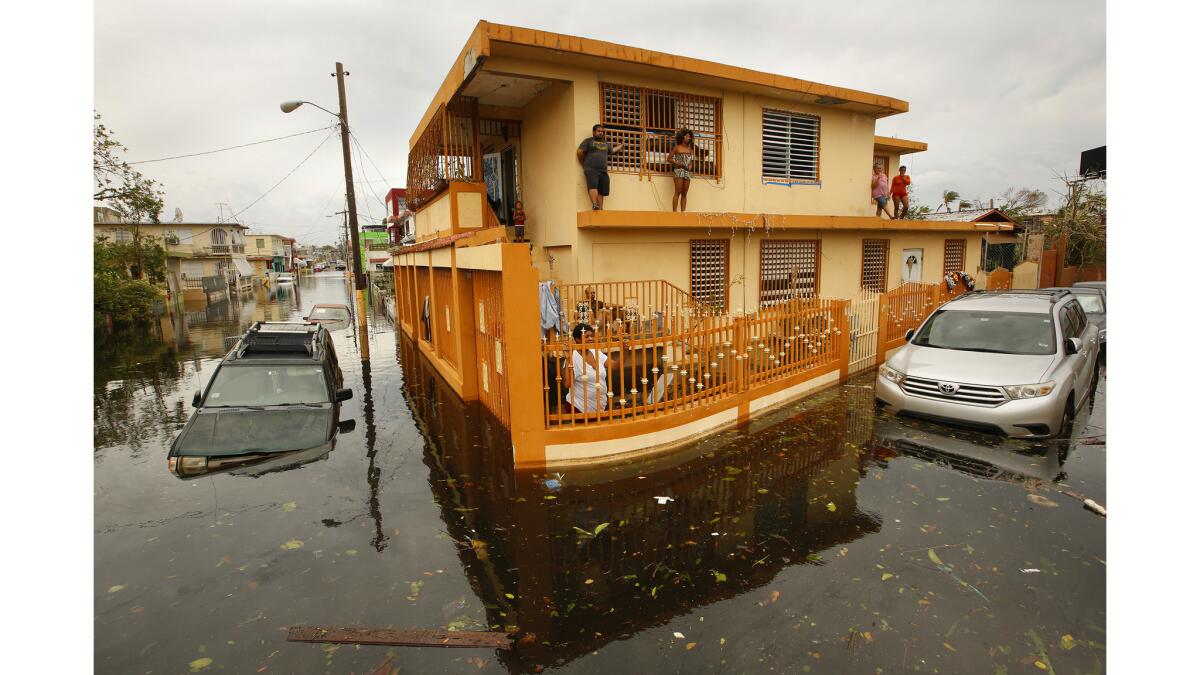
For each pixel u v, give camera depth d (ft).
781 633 11.32
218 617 12.15
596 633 11.54
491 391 26.25
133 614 12.27
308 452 22.00
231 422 22.76
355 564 14.30
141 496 18.47
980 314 25.95
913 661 10.39
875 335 35.83
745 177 38.50
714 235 37.04
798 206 41.50
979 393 21.61
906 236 50.70
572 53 29.14
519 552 14.85
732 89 36.63
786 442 22.38
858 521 15.84
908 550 14.21
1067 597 12.13
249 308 108.68
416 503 17.85
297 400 24.53
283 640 11.39
